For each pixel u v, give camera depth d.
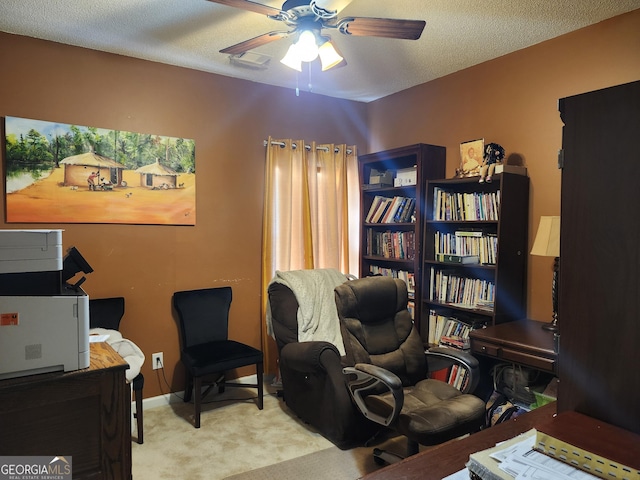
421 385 2.52
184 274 3.46
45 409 1.39
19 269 1.40
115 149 3.14
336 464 2.46
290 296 3.21
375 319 2.72
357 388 2.36
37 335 1.40
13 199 2.82
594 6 2.45
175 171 3.39
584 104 1.09
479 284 3.14
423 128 3.85
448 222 3.29
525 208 3.03
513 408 2.55
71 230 3.01
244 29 2.75
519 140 3.09
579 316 1.12
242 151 3.72
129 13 2.54
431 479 1.11
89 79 3.05
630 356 1.03
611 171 1.05
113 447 1.50
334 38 2.88
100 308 2.98
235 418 3.08
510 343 2.47
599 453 0.94
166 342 3.39
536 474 0.94
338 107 4.29
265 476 2.35
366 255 4.12
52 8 2.48
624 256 1.03
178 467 2.45
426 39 2.90
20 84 2.84
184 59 3.26
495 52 3.13
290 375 3.03
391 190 3.92
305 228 3.91
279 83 3.83
